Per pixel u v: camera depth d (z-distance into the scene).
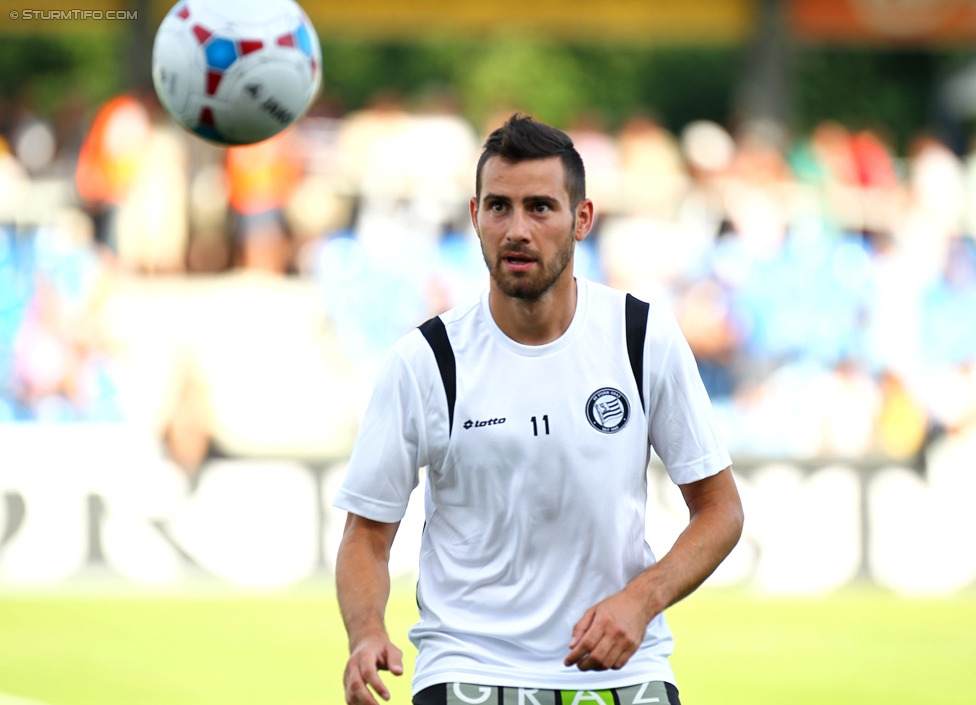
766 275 44.62
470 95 86.88
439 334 13.62
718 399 44.16
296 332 43.59
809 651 32.19
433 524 13.81
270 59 15.80
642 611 12.69
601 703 13.25
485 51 87.25
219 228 44.41
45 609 36.94
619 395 13.42
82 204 43.56
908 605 39.59
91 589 40.50
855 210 45.59
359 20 50.59
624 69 88.94
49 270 42.81
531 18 51.12
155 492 41.53
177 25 15.94
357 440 13.82
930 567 43.12
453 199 44.66
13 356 42.44
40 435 41.69
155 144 43.88
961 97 65.44
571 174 13.19
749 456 42.75
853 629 35.31
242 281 43.84
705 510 13.68
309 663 30.17
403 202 44.56
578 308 13.62
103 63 85.44
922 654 31.92
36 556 41.25
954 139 65.44
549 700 13.23
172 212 43.78
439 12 50.78
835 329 44.75
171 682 28.19
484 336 13.55
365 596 13.29
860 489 42.94
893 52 86.19
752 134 48.41
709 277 44.47
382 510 13.67
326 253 44.22
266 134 16.09
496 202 13.13
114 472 41.47
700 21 51.19
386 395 13.60
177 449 42.03
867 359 44.84
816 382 44.53
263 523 41.38
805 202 45.16
